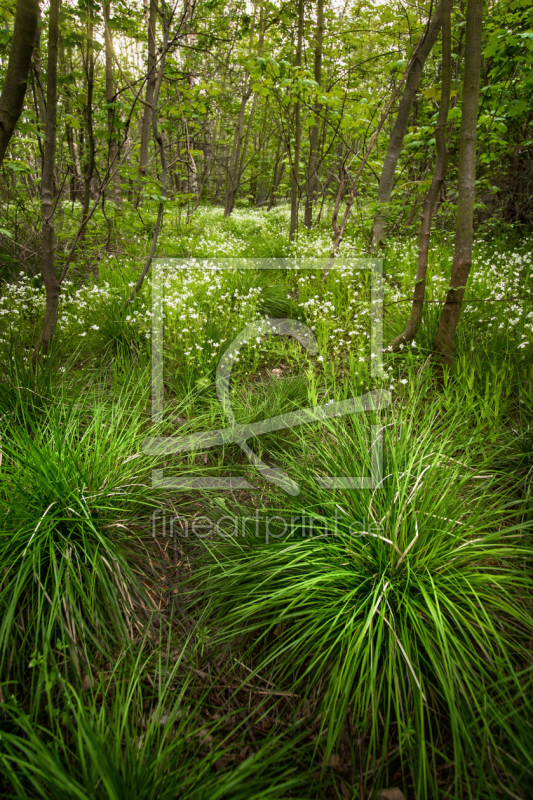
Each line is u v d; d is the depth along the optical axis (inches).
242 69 456.1
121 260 259.1
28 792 58.7
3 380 124.3
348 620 73.4
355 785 61.9
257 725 70.5
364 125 272.8
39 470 91.7
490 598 73.2
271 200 855.7
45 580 79.7
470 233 137.5
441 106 143.9
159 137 183.9
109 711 68.4
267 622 74.4
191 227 304.5
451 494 86.8
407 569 77.6
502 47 213.0
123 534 96.7
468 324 172.6
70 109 212.4
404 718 66.9
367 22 346.6
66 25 140.6
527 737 58.9
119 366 158.4
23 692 71.3
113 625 81.3
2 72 213.6
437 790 56.9
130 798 53.1
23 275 234.7
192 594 91.4
